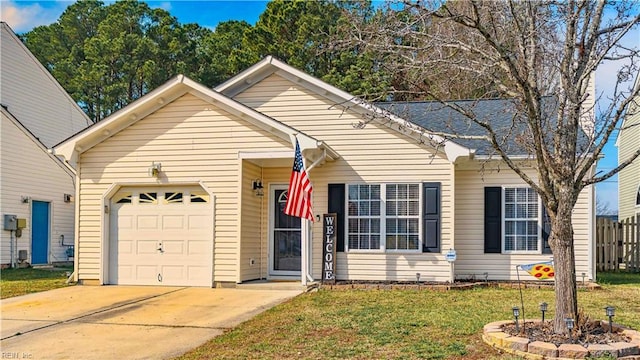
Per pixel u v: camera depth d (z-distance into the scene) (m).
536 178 13.51
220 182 12.73
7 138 18.89
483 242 13.75
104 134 13.24
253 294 11.52
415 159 13.16
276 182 13.89
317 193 13.63
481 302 10.21
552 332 7.16
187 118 12.95
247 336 7.79
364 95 9.38
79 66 35.28
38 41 37.41
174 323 8.85
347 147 13.55
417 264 12.96
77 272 13.29
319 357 6.61
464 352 6.68
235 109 12.59
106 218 13.27
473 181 13.90
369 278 13.16
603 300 10.55
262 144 12.57
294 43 26.14
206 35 38.59
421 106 15.96
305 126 13.90
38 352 7.27
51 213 21.00
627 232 17.19
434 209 12.96
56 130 23.05
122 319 9.20
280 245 13.81
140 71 33.78
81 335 8.15
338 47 8.84
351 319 8.68
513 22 7.84
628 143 24.39
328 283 12.68
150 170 12.97
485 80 11.56
